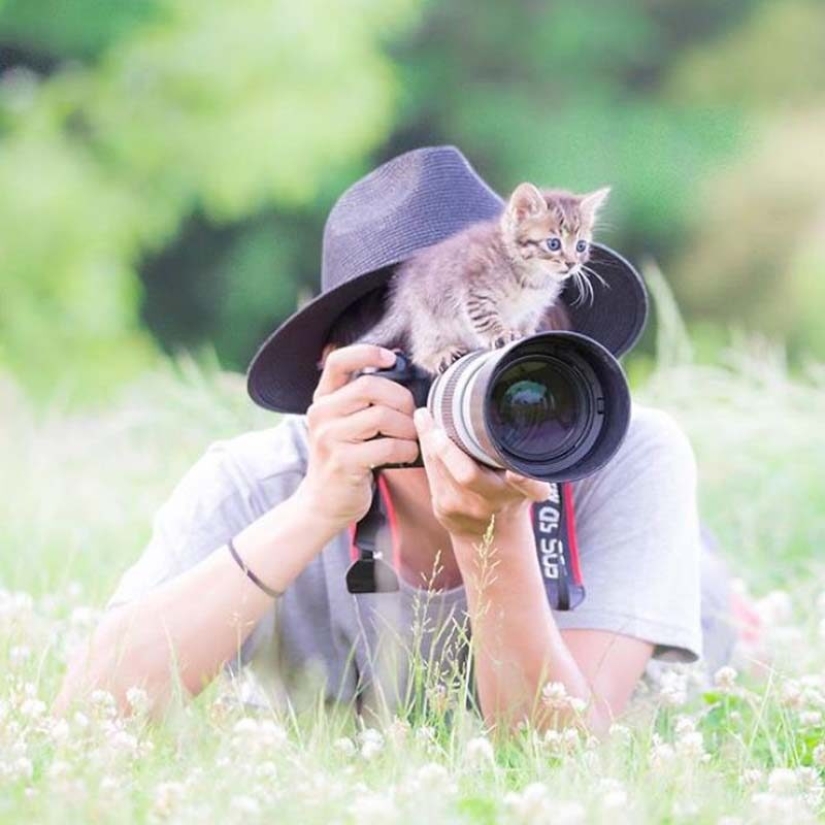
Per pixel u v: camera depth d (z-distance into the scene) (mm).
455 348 6418
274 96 29328
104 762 5719
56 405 18359
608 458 5699
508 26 30047
